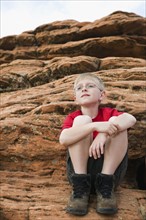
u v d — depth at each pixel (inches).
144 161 217.8
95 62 317.4
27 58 422.9
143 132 200.2
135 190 187.6
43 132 206.2
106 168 154.9
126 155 167.2
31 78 326.6
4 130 209.2
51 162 200.2
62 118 209.6
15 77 332.8
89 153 152.3
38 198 176.1
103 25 386.3
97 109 177.5
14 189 183.3
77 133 154.0
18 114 229.9
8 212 168.2
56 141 203.2
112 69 291.6
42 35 425.7
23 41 434.9
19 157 204.1
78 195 154.3
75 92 181.2
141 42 381.1
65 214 162.7
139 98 220.8
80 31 403.9
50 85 278.8
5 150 205.5
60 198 175.5
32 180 192.9
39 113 218.8
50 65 327.0
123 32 385.7
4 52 430.0
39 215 164.6
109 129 151.4
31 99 250.2
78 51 390.6
